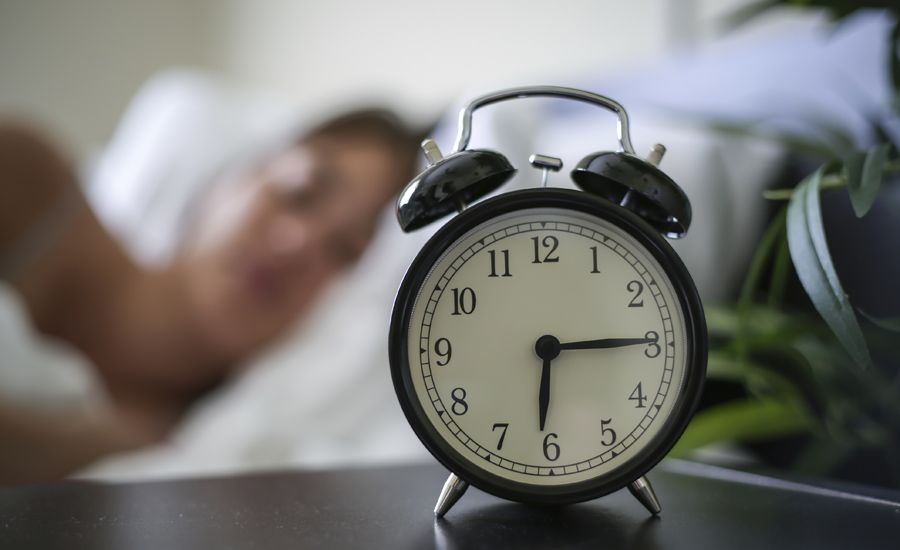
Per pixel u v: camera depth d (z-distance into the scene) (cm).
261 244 143
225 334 143
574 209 57
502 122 117
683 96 121
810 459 89
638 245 57
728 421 77
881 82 93
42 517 56
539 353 56
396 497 62
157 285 148
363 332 124
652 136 120
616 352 57
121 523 54
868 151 58
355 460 115
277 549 48
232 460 121
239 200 149
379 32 193
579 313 57
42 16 230
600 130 126
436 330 56
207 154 158
